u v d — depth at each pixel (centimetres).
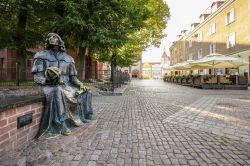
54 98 388
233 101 965
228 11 2727
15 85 1125
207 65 2134
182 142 398
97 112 677
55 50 458
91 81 1733
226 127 506
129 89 1798
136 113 670
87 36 1216
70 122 442
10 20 1377
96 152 342
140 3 1459
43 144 340
